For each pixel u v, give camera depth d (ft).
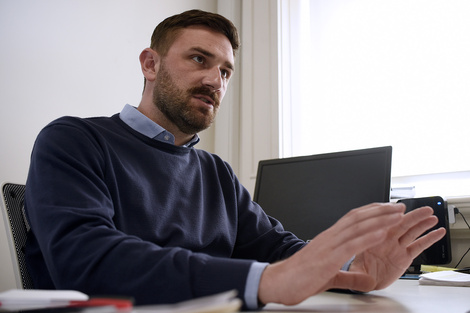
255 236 4.44
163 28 4.52
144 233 3.56
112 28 7.77
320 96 8.77
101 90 7.47
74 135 3.44
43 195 2.88
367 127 8.16
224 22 4.53
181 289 2.11
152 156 3.96
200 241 3.92
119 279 2.26
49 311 2.02
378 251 2.99
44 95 6.77
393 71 8.02
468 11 7.38
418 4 7.91
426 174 7.44
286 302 2.06
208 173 4.51
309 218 5.50
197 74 4.29
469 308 2.29
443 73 7.50
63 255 2.49
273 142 8.49
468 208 6.37
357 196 5.19
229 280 2.09
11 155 6.33
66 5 7.20
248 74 8.97
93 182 3.16
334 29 8.79
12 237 3.69
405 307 2.32
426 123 7.56
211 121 4.42
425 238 2.99
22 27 6.64
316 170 5.65
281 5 9.01
